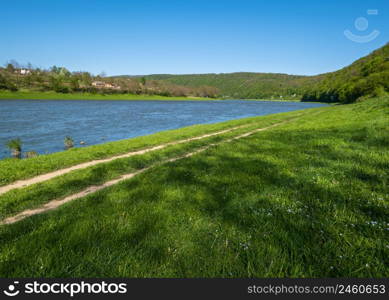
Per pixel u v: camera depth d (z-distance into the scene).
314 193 4.12
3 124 32.81
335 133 11.80
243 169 6.31
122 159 10.34
